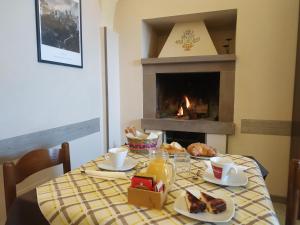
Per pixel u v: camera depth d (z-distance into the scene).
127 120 2.76
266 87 2.20
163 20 2.59
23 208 0.81
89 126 2.20
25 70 1.49
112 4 2.51
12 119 1.41
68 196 0.83
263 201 0.81
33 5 1.52
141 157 1.29
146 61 2.57
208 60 2.34
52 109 1.73
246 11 2.19
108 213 0.72
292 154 2.08
